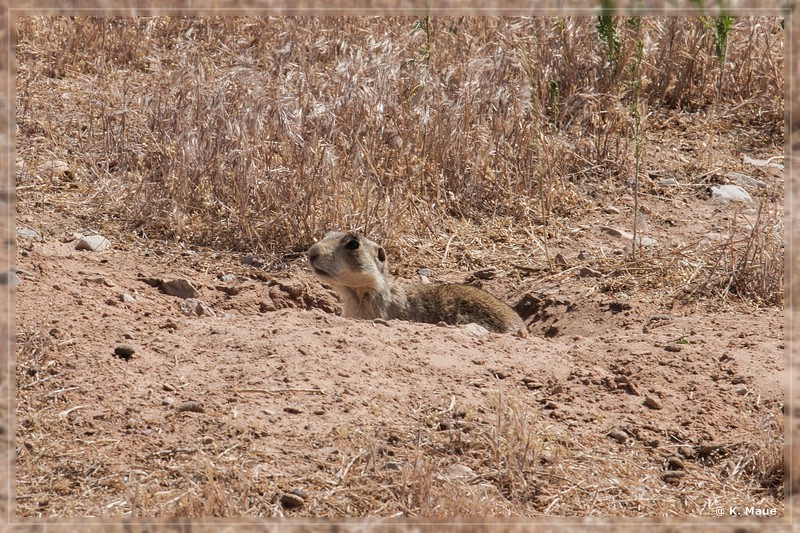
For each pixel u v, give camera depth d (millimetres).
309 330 21969
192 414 18484
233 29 45344
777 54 41906
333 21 45188
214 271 28438
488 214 33062
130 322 22516
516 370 21203
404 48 38250
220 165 31453
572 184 34188
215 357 20891
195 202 31438
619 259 29531
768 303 26312
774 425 19141
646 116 37188
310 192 30484
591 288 27641
